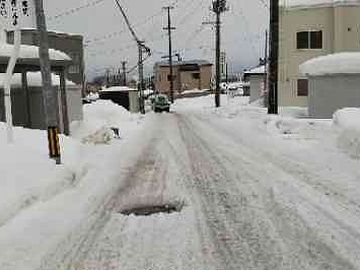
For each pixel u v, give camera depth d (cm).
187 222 697
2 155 1072
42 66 1130
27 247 606
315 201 773
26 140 1394
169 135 2111
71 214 761
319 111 2619
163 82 10288
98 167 1248
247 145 1580
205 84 10381
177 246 592
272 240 598
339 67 2541
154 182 1017
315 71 2603
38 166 1030
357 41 3759
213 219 707
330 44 3825
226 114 3497
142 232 658
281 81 3978
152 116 4006
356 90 2539
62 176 1005
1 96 2078
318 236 603
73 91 2712
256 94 5572
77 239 635
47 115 1114
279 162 1187
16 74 2355
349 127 1345
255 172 1068
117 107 4134
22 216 743
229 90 10294
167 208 794
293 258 533
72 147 1475
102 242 620
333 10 3800
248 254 553
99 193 922
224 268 513
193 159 1327
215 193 880
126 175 1118
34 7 1129
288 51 3941
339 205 741
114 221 719
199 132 2197
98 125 2627
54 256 572
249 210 747
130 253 574
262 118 2444
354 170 1008
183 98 9194
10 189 823
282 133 1830
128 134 2277
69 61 2148
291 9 3897
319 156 1230
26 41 3994
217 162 1248
